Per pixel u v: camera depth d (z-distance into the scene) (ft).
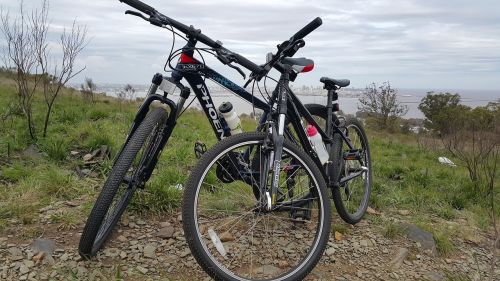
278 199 9.23
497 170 22.72
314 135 10.80
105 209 7.99
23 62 19.43
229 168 9.27
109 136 16.69
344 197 12.67
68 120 20.65
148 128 8.41
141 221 10.62
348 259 10.13
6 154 14.12
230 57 8.67
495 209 14.60
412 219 12.98
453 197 15.24
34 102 26.12
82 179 12.64
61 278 8.07
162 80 8.93
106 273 8.33
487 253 11.45
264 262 9.44
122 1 8.18
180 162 15.76
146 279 8.36
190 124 27.48
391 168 19.62
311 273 9.25
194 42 8.82
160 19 8.29
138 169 9.31
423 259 10.62
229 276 7.79
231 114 9.52
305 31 8.78
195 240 7.66
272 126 8.70
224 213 11.12
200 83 9.30
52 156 14.16
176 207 11.53
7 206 10.28
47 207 10.64
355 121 12.80
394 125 67.92
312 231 10.89
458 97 85.71
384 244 11.05
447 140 37.83
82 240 8.18
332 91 11.86
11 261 8.43
